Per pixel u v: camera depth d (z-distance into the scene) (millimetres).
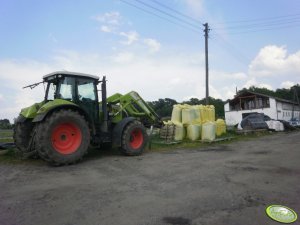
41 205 3787
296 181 5043
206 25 19828
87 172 5785
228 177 5328
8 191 4441
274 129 20281
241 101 38375
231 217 3398
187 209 3646
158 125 10617
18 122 7441
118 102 9062
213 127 12086
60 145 6586
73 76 7508
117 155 8180
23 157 7176
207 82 19578
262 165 6527
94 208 3670
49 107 6449
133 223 3223
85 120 7223
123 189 4516
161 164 6680
